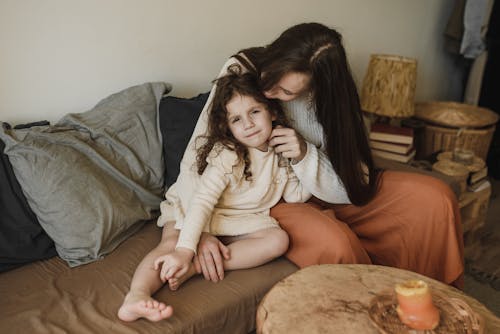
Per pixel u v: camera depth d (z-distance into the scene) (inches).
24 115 60.2
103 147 58.0
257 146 53.3
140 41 67.8
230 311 45.9
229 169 51.8
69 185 52.7
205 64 76.6
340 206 62.2
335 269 42.4
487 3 103.5
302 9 87.9
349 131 52.7
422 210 55.9
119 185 57.2
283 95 49.3
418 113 104.3
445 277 55.7
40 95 60.7
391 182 58.3
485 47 110.3
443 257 55.7
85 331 40.4
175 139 61.2
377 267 43.0
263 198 55.4
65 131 57.2
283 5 84.4
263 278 49.6
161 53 70.7
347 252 48.9
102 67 65.2
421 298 33.0
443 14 121.9
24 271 50.1
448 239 55.0
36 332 40.1
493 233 92.7
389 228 58.4
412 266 57.4
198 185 53.2
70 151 54.9
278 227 53.4
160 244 50.6
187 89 75.9
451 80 135.1
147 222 60.0
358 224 61.1
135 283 44.5
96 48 63.7
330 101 50.5
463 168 82.0
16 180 53.0
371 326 34.5
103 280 48.4
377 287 39.6
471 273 79.1
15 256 50.4
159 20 68.7
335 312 36.2
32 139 53.7
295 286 39.6
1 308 43.4
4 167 52.7
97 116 60.1
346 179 54.8
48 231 52.4
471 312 34.3
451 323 34.2
